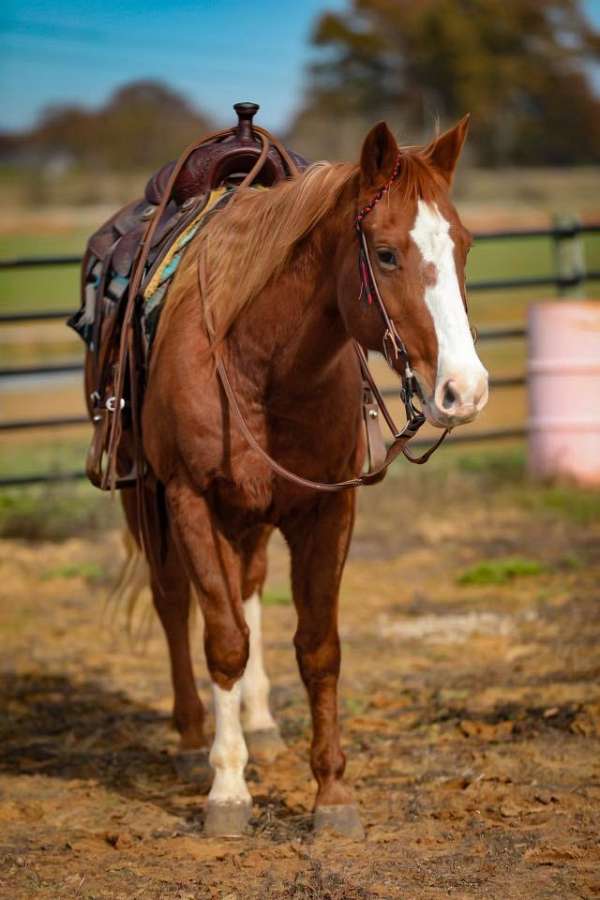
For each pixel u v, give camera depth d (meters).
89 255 9.27
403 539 15.12
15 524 15.62
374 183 6.31
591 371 17.64
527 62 120.38
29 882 6.57
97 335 8.56
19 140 132.88
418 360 6.10
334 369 6.95
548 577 13.24
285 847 6.91
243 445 7.00
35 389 31.17
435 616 12.02
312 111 126.69
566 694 9.57
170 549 8.36
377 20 123.94
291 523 7.33
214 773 7.97
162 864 6.80
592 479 17.75
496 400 28.66
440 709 9.35
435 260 6.07
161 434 7.31
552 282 18.95
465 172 98.69
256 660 8.78
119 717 9.55
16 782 8.20
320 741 7.33
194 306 7.27
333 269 6.71
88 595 13.12
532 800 7.54
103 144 133.88
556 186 91.56
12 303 43.78
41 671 10.71
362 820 7.34
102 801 7.87
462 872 6.54
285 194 6.96
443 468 18.61
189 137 136.75
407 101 121.94
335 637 7.36
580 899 6.17
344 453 7.16
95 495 17.22
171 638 8.52
